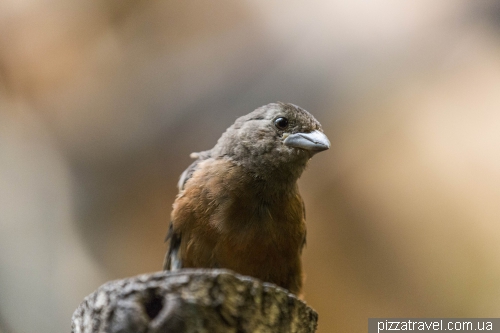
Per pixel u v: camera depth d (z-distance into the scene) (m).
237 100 12.07
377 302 12.11
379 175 11.73
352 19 11.59
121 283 4.10
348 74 11.62
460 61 11.31
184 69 12.32
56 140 12.47
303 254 12.22
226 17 12.12
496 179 11.20
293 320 4.41
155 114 12.48
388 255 11.99
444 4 11.29
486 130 11.23
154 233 12.73
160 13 12.08
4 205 11.71
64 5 11.69
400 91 11.47
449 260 11.76
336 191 11.95
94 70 12.31
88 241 12.54
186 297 3.95
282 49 11.89
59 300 11.48
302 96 11.73
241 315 4.05
